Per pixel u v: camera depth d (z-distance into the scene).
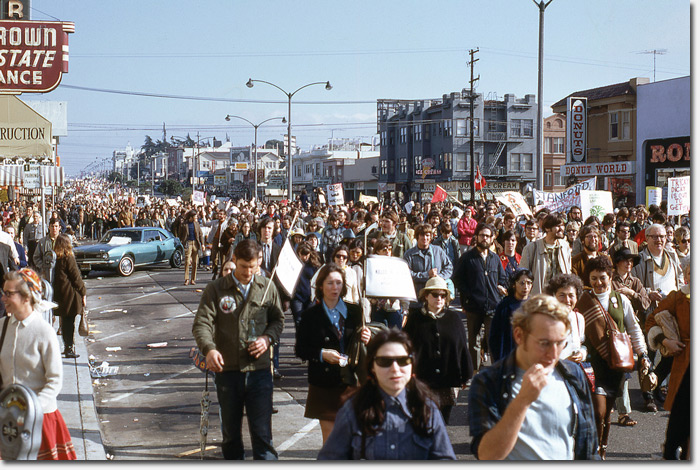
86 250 22.23
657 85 34.75
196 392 9.14
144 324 14.12
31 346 5.15
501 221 14.99
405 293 6.50
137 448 6.96
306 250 9.21
